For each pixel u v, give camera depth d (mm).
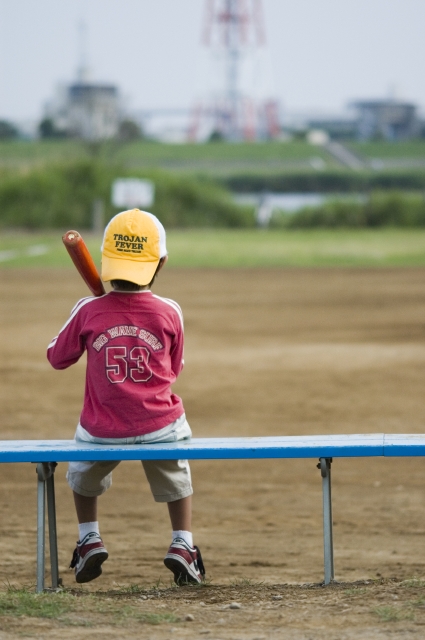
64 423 18109
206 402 20234
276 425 17953
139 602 7352
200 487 14391
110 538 11906
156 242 8156
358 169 169750
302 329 31469
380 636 6098
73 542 11680
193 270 54062
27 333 30578
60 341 8266
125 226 8086
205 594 7805
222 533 12109
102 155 105938
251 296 41625
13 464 15719
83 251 7949
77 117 195375
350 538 11836
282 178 142125
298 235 77250
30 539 11742
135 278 7957
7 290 43688
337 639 6078
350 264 57000
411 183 145250
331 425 17906
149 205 86188
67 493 13992
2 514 12844
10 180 85750
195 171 148750
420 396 20453
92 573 8305
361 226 85812
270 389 21547
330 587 7836
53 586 8383
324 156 194875
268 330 31234
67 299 40312
